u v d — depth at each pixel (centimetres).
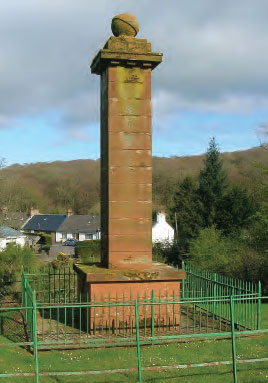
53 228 7388
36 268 1816
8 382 748
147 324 1030
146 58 1049
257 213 2061
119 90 1056
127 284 1013
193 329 1049
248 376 792
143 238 1062
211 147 4422
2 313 1210
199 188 4288
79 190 7338
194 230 3928
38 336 981
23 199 6581
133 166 1060
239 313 1141
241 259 2064
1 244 4378
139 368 703
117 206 1054
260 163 2489
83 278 1065
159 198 5912
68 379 770
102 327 973
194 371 813
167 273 1027
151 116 1071
